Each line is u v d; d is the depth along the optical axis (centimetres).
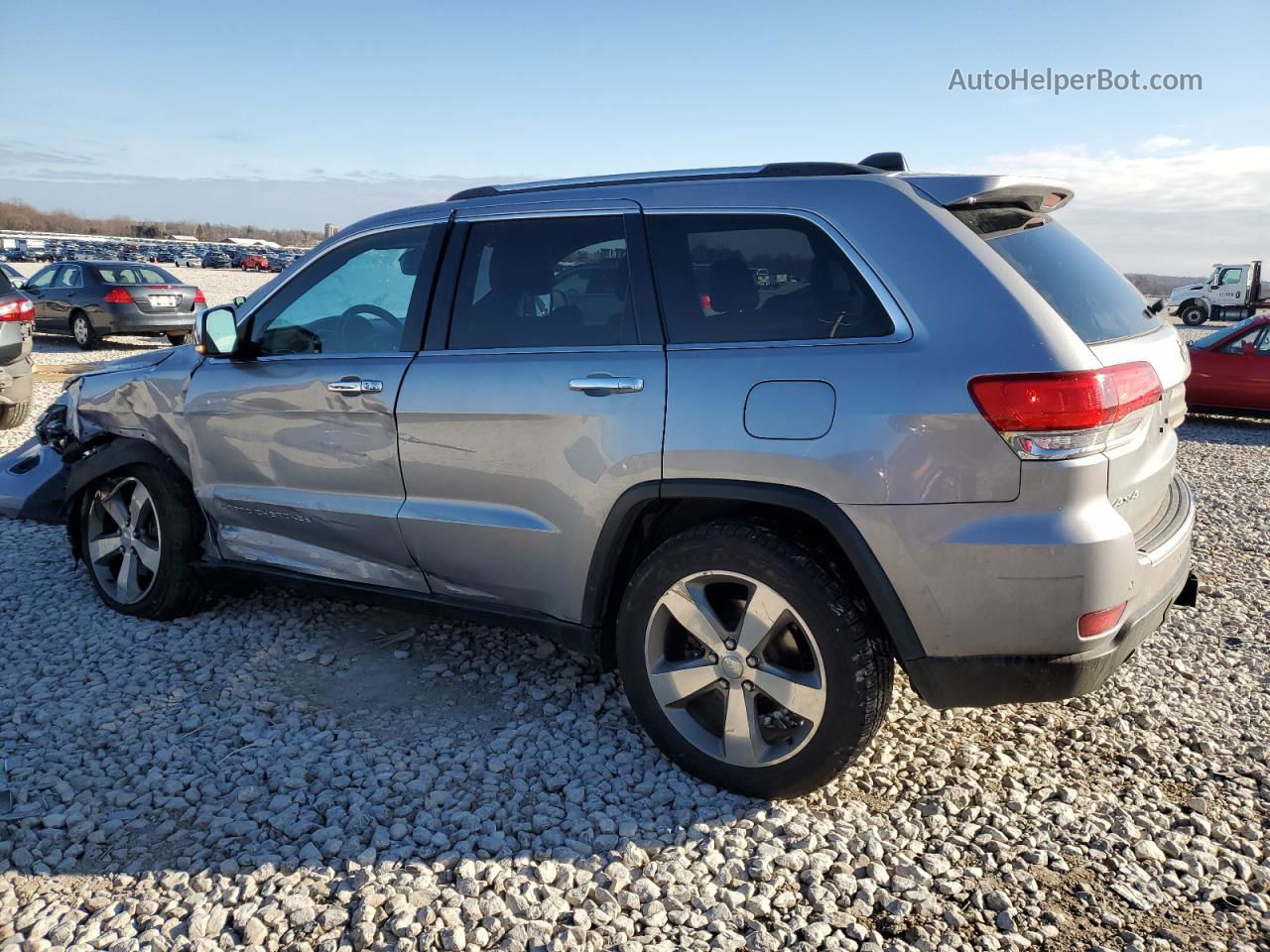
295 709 356
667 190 318
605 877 263
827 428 271
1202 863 274
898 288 274
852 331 278
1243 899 260
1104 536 256
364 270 374
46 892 256
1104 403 255
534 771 318
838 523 271
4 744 329
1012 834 287
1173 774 323
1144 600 280
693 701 314
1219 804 305
